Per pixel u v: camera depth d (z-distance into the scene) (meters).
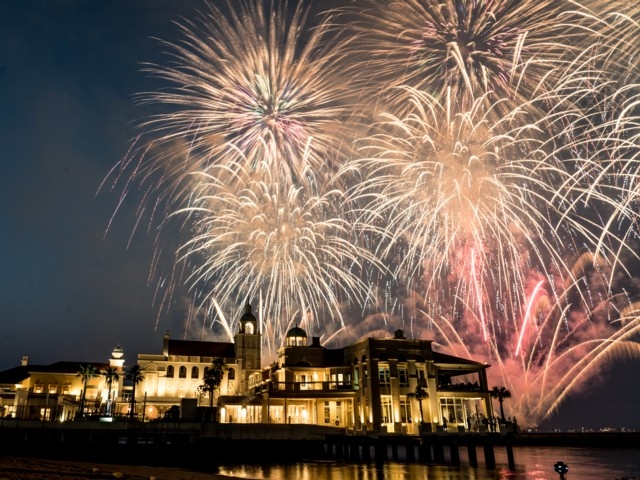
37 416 82.56
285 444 70.69
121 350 104.94
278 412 82.19
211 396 91.56
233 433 71.00
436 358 88.94
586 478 44.47
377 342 82.88
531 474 47.69
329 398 82.12
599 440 85.25
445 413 83.00
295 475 48.03
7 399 87.62
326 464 60.25
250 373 102.62
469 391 85.62
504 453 75.50
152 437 70.19
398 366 82.31
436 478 44.97
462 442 58.03
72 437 68.75
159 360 101.50
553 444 85.56
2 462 41.44
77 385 99.31
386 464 59.47
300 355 88.81
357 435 69.81
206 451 69.00
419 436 64.25
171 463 62.25
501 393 89.19
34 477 31.11
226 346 109.31
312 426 72.50
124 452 68.69
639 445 84.62
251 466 58.16
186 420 77.50
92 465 44.78
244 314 109.06
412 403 80.69
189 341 108.56
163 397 99.38
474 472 49.84
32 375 96.88
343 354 90.94
